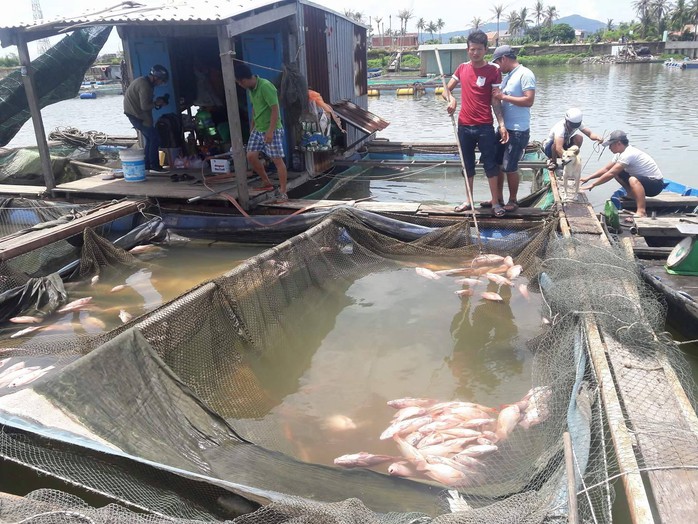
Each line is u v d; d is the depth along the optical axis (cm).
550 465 311
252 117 986
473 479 345
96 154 1328
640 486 271
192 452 350
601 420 331
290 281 597
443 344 529
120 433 330
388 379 476
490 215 762
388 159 1379
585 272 521
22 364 484
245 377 474
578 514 252
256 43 969
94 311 619
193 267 745
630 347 418
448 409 419
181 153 1052
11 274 654
